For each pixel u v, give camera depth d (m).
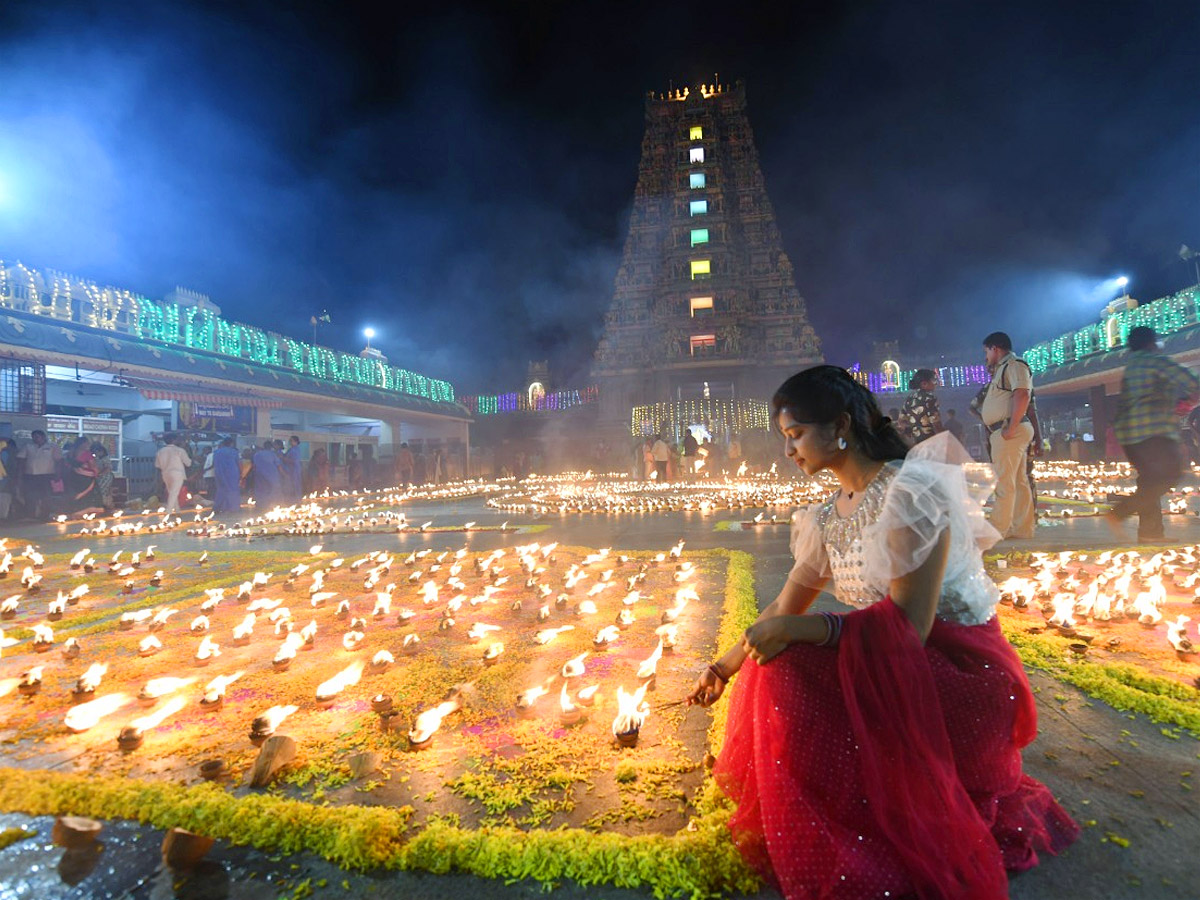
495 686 3.21
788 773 1.73
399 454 27.69
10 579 6.79
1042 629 3.75
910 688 1.68
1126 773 2.23
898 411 8.47
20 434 15.75
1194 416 19.62
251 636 4.24
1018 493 7.14
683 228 47.84
